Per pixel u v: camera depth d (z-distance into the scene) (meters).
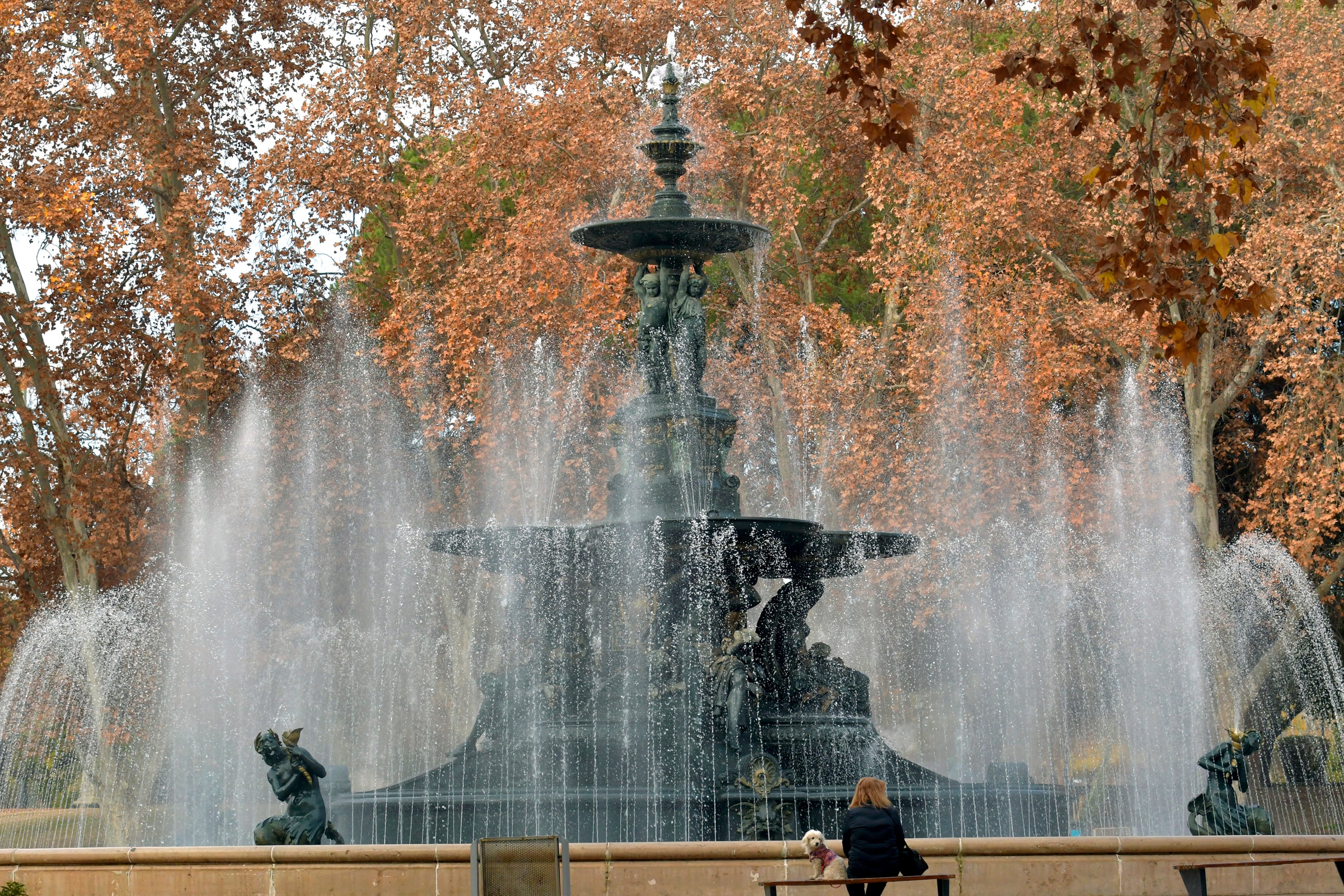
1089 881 14.47
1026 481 41.00
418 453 45.72
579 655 20.02
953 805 19.14
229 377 45.34
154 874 14.45
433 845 14.28
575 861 14.28
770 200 44.28
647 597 20.03
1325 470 37.91
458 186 43.06
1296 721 45.72
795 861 14.25
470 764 19.23
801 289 47.59
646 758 18.91
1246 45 13.64
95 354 41.53
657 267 21.19
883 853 12.07
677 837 17.94
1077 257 44.75
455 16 46.72
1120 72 13.97
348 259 44.69
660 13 45.41
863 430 42.03
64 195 38.72
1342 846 14.91
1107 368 44.97
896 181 42.88
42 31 40.72
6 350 40.19
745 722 18.72
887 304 45.00
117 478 41.88
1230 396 41.00
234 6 45.47
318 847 14.36
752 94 44.84
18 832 37.25
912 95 44.28
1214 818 16.38
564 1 45.59
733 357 45.91
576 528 19.59
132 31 41.31
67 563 40.88
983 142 40.84
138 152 42.16
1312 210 39.84
